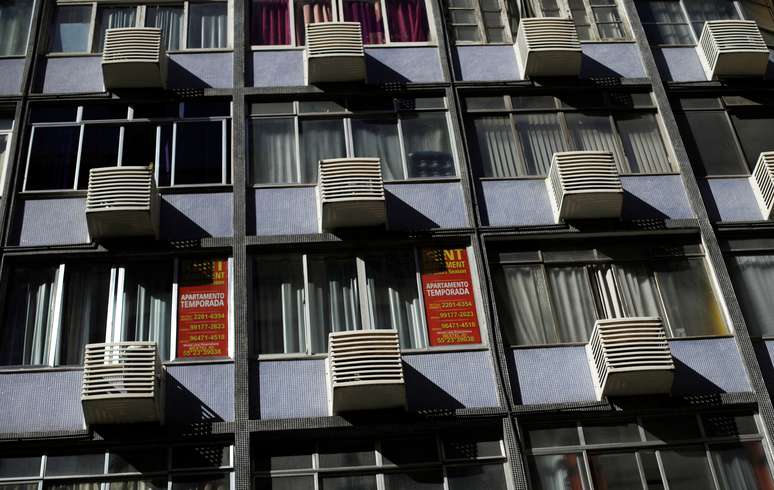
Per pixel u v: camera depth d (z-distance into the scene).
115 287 17.56
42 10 21.08
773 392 17.06
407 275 18.05
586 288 18.25
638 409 16.53
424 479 15.81
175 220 18.17
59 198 18.34
